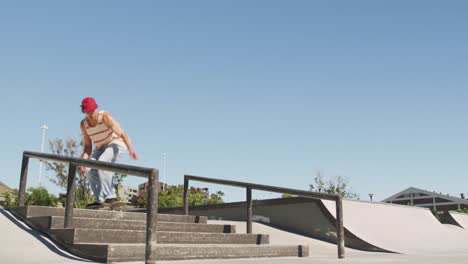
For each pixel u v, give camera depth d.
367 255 7.26
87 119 5.89
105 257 4.18
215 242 6.01
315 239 9.81
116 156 5.95
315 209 10.34
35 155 5.62
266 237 6.79
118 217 5.81
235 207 12.07
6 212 5.59
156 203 4.05
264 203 11.48
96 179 5.84
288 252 6.14
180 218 6.60
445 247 10.98
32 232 4.96
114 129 5.88
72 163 5.00
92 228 5.17
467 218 18.53
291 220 10.80
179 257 4.78
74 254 4.48
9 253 4.19
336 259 5.77
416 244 10.49
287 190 6.69
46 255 4.30
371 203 11.66
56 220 4.94
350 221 10.09
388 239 10.08
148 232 3.97
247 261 5.00
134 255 4.36
